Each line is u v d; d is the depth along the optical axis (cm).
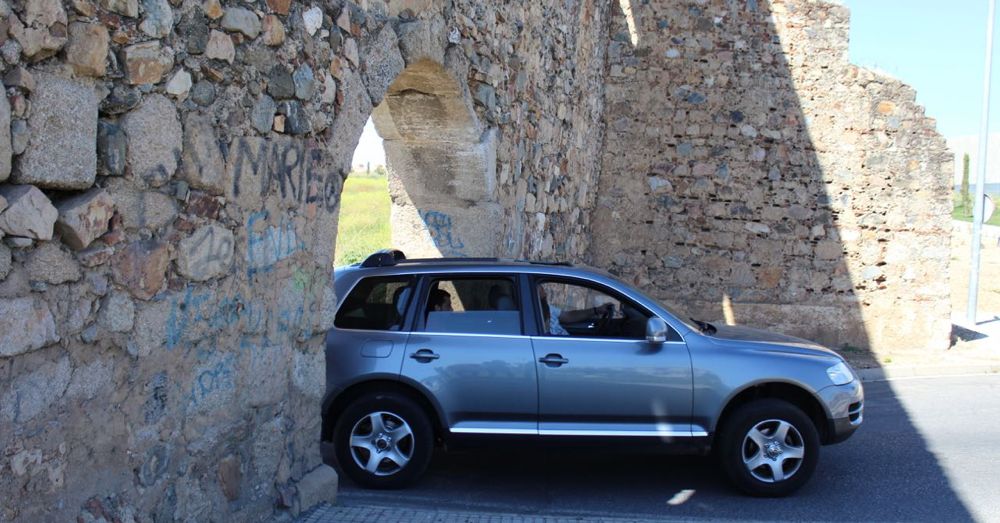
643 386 625
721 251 1455
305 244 543
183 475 434
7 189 321
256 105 479
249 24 468
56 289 346
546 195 1123
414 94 797
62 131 340
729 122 1451
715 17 1449
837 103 1438
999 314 1984
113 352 381
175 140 412
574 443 627
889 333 1443
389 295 659
